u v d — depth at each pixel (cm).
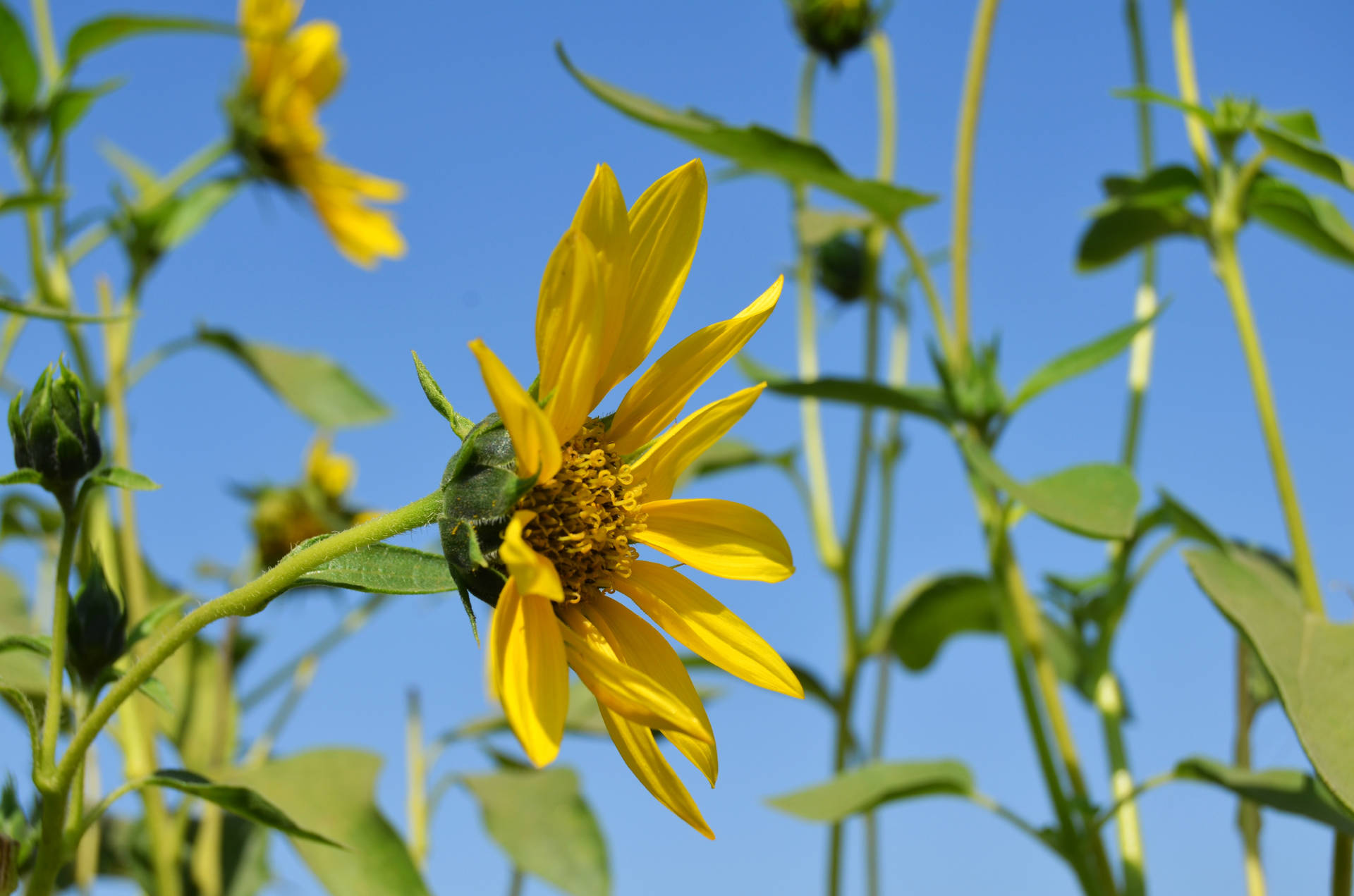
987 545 67
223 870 71
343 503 91
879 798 64
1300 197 65
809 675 79
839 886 74
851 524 83
